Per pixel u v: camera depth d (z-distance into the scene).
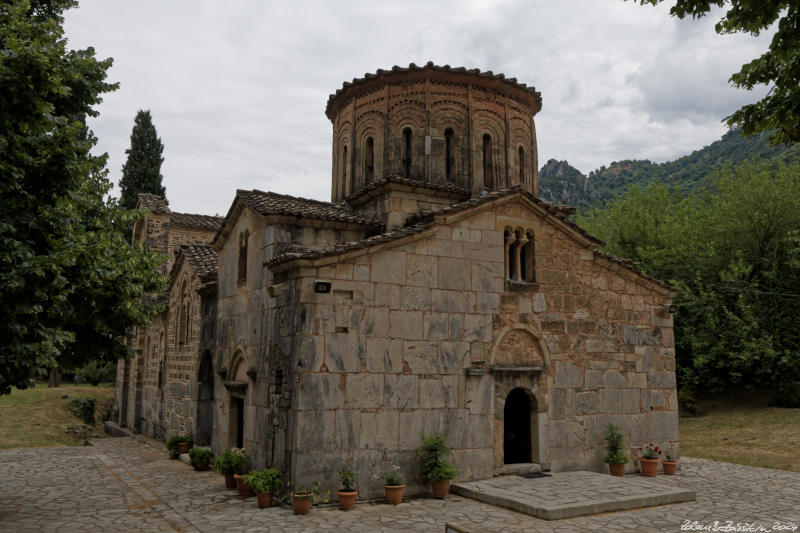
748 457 18.39
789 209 26.53
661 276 28.83
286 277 12.16
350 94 18.22
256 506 11.20
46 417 27.06
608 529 9.55
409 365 12.29
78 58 10.80
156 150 39.66
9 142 8.46
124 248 13.55
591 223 34.28
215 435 16.25
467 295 13.21
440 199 15.67
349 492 10.83
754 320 24.72
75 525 9.94
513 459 15.01
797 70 7.40
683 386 27.66
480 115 17.38
